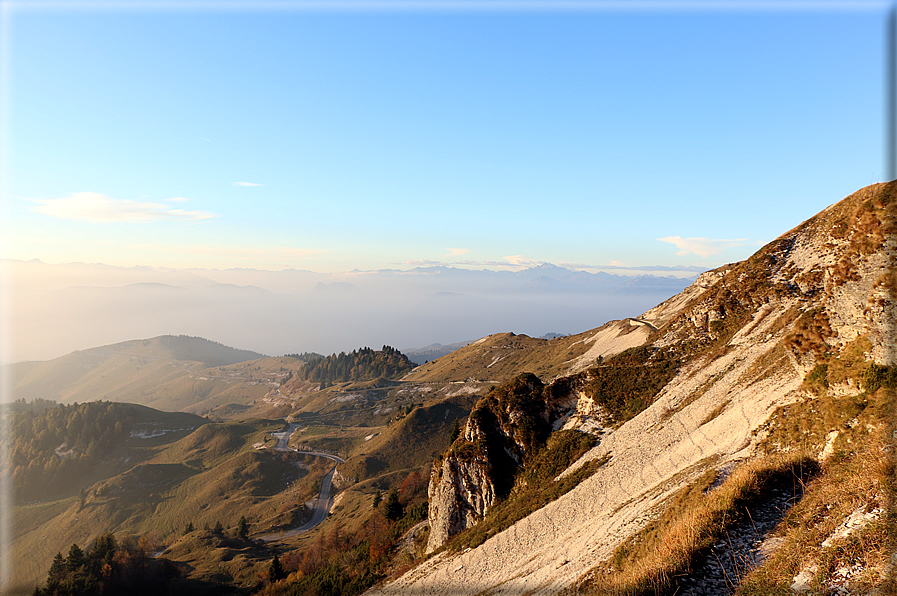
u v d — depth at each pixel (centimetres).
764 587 1470
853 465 1822
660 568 1892
